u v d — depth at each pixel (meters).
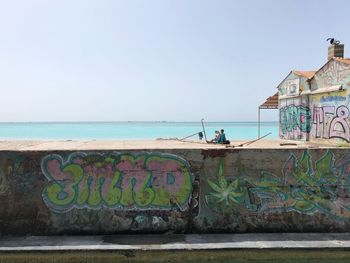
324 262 5.58
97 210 6.24
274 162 6.45
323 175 6.48
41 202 6.21
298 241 5.93
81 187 6.27
